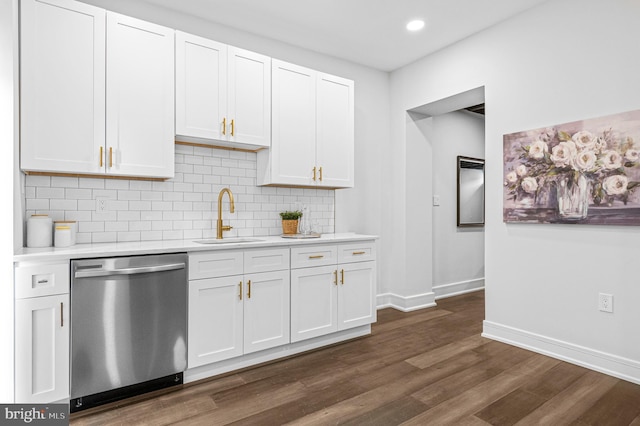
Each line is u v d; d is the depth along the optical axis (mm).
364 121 3768
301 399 1978
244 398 1989
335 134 3127
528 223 2699
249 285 2375
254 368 2391
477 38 3068
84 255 1831
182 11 2701
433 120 4344
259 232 3053
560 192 2492
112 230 2424
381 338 2965
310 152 2973
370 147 3814
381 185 3908
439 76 3410
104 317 1885
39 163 1915
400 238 3869
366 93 3783
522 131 2723
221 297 2268
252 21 2857
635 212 2145
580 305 2412
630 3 2184
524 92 2723
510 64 2816
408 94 3750
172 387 2117
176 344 2098
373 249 3061
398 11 2727
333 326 2791
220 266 2264
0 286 1658
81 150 2031
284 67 2830
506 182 2820
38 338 1727
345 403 1936
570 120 2453
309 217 3350
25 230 2105
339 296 2834
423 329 3188
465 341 2879
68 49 1995
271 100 2768
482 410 1864
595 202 2318
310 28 2980
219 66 2510
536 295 2650
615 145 2229
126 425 1729
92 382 1854
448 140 4516
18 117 1849
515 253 2781
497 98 2906
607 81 2275
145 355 2000
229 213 2904
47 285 1745
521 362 2463
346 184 3191
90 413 1833
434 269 4367
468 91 3174
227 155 2889
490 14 2777
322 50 3396
